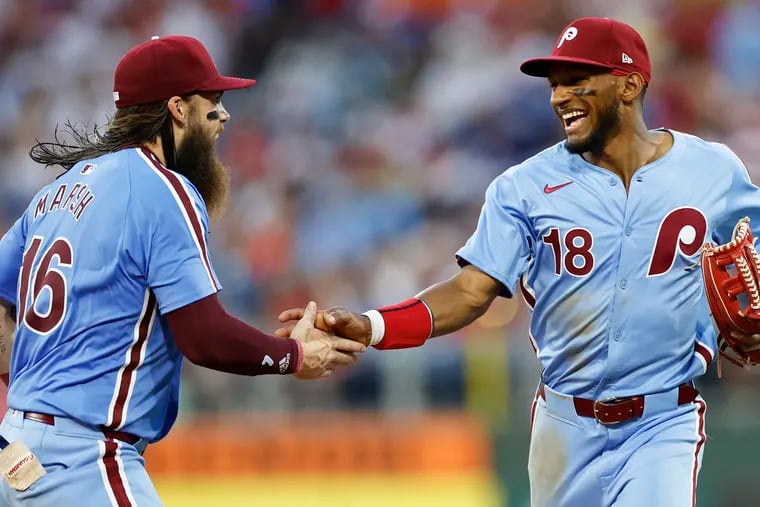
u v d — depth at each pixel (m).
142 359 15.48
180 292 15.24
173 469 33.28
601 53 17.08
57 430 15.16
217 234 46.91
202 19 59.44
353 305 42.91
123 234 15.30
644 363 17.36
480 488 32.78
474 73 54.81
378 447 33.16
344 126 54.25
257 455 33.25
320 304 42.31
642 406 17.39
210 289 15.41
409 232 47.38
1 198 51.75
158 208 15.38
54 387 15.26
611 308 17.30
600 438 17.55
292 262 45.66
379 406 34.75
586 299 17.39
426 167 51.25
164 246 15.30
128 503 15.21
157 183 15.51
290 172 51.44
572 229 17.38
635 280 17.20
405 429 33.59
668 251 17.16
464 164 50.97
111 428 15.34
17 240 16.70
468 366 34.69
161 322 15.63
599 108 17.20
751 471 32.78
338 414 34.56
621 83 17.23
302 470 33.09
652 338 17.28
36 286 15.64
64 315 15.35
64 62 58.06
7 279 16.75
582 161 17.64
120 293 15.30
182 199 15.52
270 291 42.44
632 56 17.20
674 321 17.25
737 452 32.94
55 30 59.47
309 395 34.88
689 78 53.66
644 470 17.09
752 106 52.66
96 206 15.52
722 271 17.16
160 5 60.25
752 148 50.47
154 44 16.31
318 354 17.08
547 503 18.19
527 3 58.66
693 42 55.44
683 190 17.33
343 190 49.97
